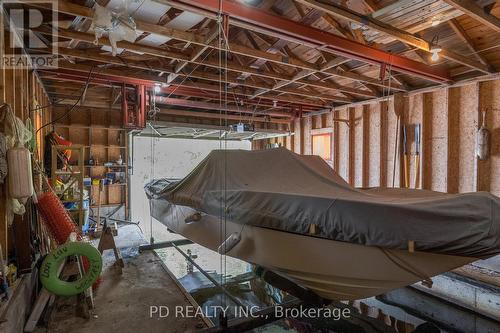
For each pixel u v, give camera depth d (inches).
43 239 127.7
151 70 185.2
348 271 88.0
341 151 287.9
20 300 86.9
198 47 144.1
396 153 227.9
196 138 347.9
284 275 110.1
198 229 143.9
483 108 186.4
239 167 136.9
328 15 124.8
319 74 198.7
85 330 94.0
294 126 343.6
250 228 110.6
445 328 133.0
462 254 70.4
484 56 167.0
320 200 88.3
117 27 109.5
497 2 118.6
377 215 78.1
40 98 193.8
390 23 120.0
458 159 200.4
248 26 113.4
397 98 228.4
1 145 88.1
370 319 124.5
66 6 103.0
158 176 323.3
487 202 68.8
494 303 126.3
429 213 72.4
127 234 222.4
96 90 238.8
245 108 294.7
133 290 123.0
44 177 133.6
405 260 79.6
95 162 275.7
